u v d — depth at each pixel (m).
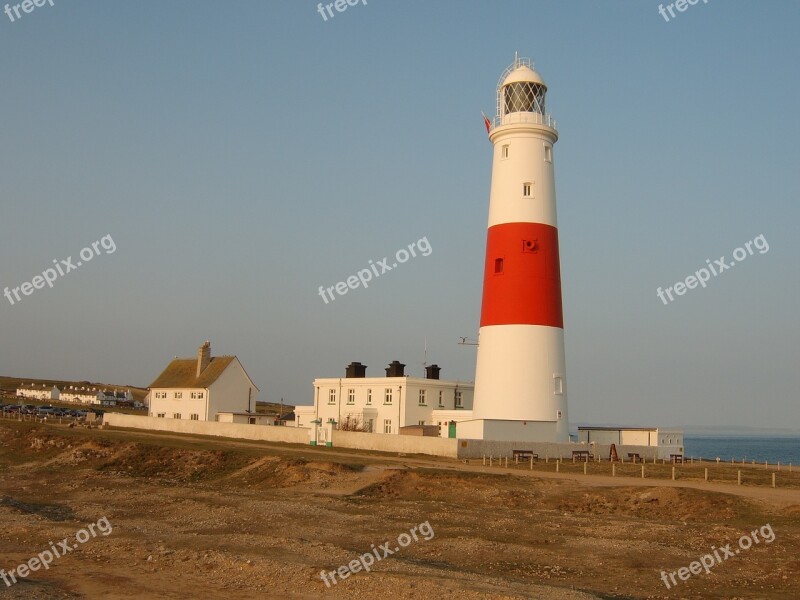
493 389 60.78
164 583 25.31
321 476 47.56
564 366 62.06
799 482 45.91
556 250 62.44
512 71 65.38
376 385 78.50
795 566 27.56
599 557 29.03
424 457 58.22
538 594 23.30
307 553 28.92
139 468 57.56
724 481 45.78
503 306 61.09
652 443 71.19
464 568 27.48
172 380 104.56
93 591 24.44
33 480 53.59
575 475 47.75
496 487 42.81
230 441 72.12
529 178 61.88
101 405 166.62
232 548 29.53
